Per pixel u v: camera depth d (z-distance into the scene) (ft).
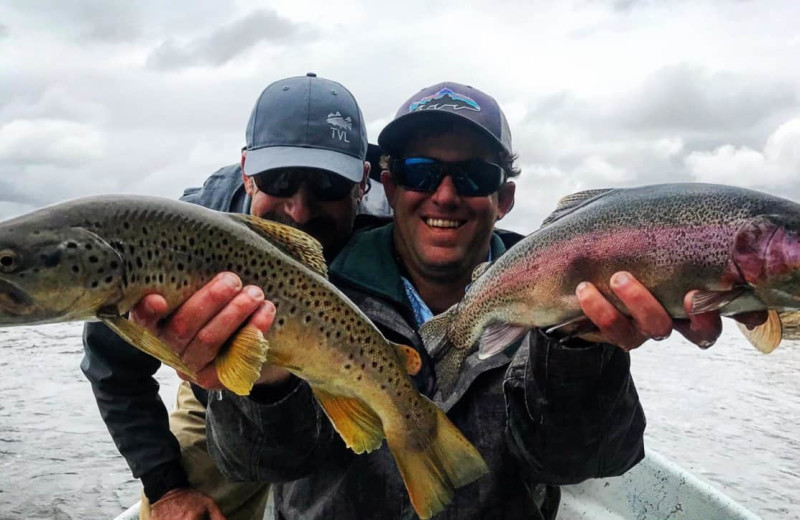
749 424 7.63
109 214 1.51
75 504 5.20
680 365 12.80
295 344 1.72
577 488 3.70
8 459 6.22
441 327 2.23
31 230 1.44
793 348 14.96
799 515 4.86
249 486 3.32
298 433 1.87
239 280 1.53
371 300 2.32
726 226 1.64
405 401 1.89
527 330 1.96
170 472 3.02
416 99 2.60
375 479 2.10
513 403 1.98
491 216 2.48
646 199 1.75
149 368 3.05
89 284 1.46
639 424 2.04
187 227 1.58
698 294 1.64
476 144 2.41
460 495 2.10
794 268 1.56
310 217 2.87
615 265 1.75
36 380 9.91
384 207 3.65
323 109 2.95
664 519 3.25
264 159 2.85
